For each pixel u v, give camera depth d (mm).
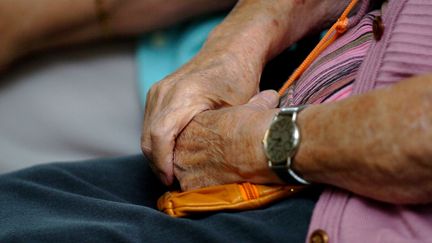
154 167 2219
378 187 1583
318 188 1855
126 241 1788
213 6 2941
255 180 1846
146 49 3051
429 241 1566
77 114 3105
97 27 2891
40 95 3078
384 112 1491
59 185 2248
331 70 2090
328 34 2256
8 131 3133
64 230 1827
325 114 1626
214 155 1956
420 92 1444
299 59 2777
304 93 2150
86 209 1990
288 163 1694
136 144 3172
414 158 1457
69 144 3162
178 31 3055
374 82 1877
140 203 2316
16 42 2855
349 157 1560
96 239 1802
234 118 1916
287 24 2545
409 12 1913
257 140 1779
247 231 1777
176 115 2113
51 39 2895
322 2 2621
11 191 2123
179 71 2318
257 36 2438
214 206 1878
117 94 3102
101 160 2479
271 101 2145
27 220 1958
